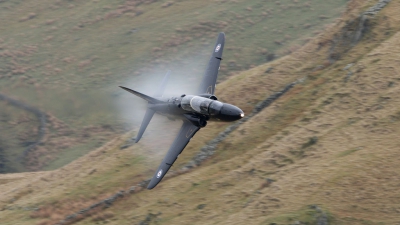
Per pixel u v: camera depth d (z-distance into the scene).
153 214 119.31
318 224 95.25
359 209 97.56
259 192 111.62
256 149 129.50
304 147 121.44
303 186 106.62
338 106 129.00
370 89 128.00
